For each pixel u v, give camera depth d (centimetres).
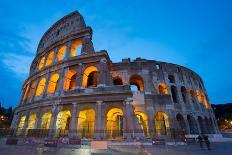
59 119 3647
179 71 5456
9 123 8331
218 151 2145
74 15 5400
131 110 3189
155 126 3853
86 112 3716
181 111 4656
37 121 3822
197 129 4738
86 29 4534
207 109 5841
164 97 4162
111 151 2009
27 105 4441
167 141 3216
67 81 4069
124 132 3036
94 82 4572
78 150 2086
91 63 3922
